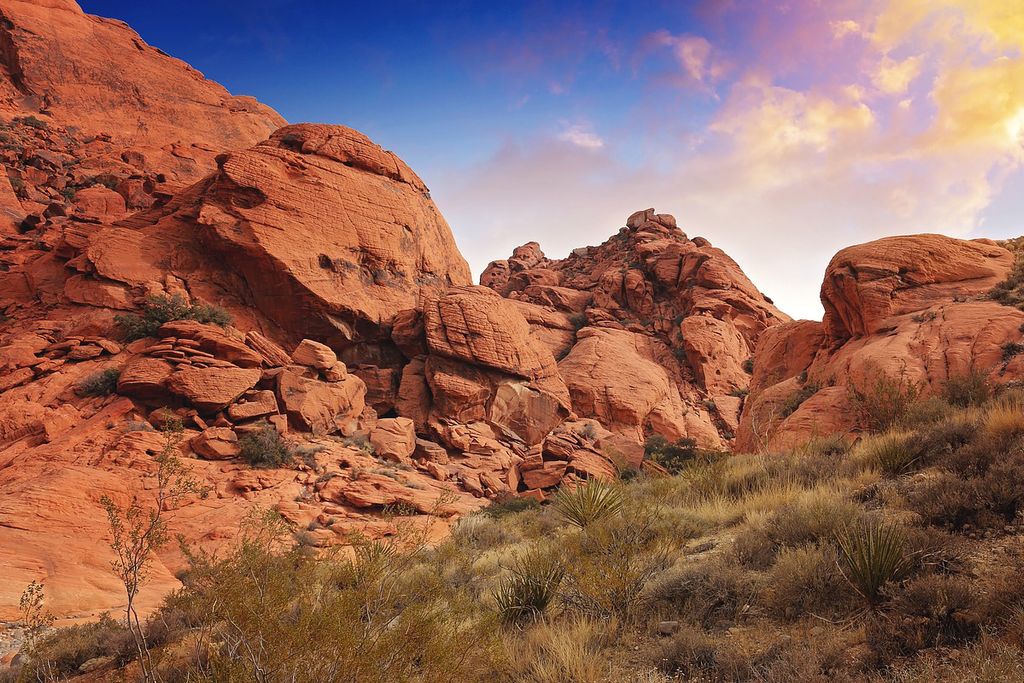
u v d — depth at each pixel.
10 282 34.56
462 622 5.09
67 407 24.67
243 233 35.25
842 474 8.28
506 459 33.12
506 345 39.56
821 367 22.56
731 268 61.50
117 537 4.93
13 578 11.60
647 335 58.91
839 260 22.47
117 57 72.56
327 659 3.52
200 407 25.75
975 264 20.91
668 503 9.43
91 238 35.59
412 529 6.40
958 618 3.58
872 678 3.35
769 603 4.64
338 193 40.34
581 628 4.97
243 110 84.00
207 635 5.18
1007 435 6.60
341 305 37.03
